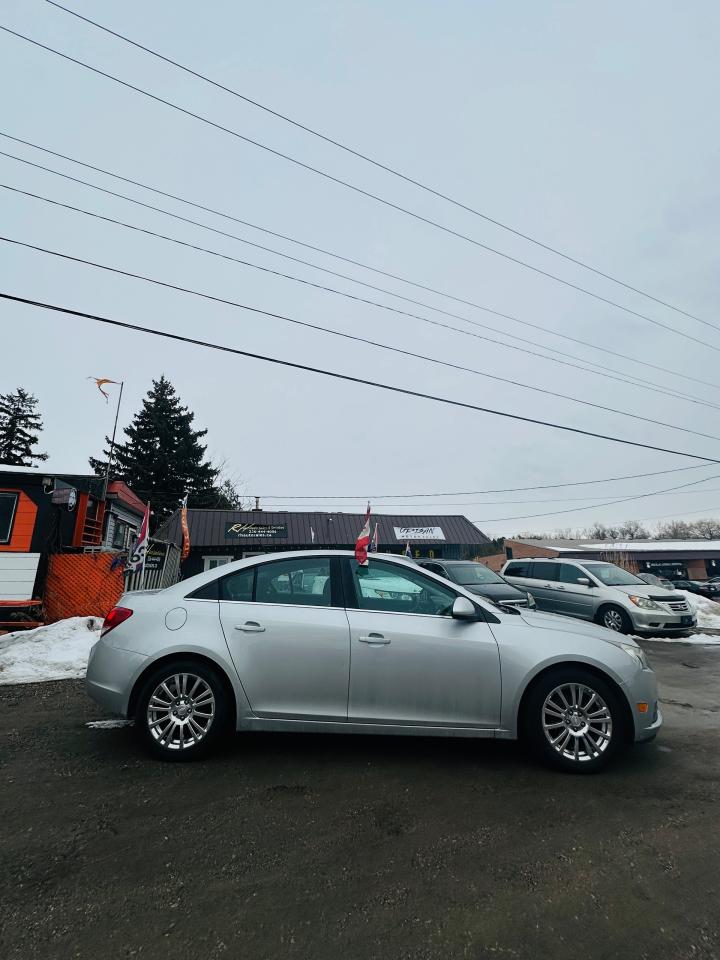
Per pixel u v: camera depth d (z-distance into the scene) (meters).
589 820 2.92
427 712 3.71
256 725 3.69
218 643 3.76
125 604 4.02
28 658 7.39
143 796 3.16
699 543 44.56
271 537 27.88
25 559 11.14
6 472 11.25
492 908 2.17
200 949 1.91
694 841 2.71
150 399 39.38
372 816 2.94
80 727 4.53
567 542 48.53
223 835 2.71
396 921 2.08
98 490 15.15
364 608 3.97
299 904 2.17
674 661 8.70
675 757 3.95
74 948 1.90
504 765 3.72
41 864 2.43
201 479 38.50
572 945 1.96
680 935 2.01
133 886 2.28
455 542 29.83
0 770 3.54
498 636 3.83
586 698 3.73
